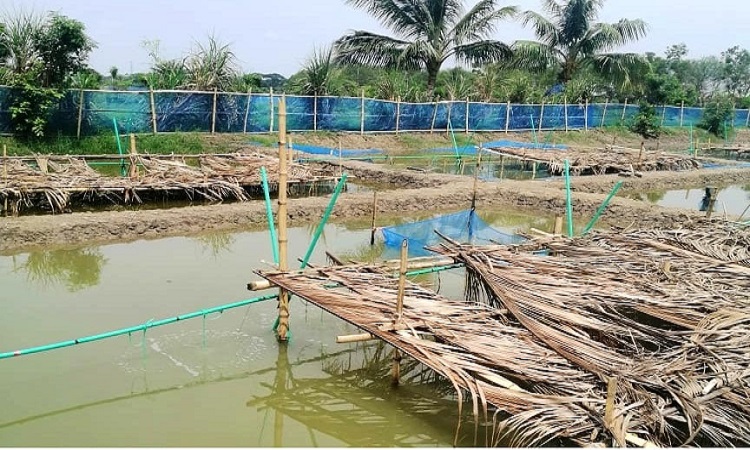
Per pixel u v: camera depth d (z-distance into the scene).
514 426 4.60
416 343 5.44
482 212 15.79
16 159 14.06
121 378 6.21
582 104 34.19
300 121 24.58
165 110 20.72
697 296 6.86
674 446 4.69
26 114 17.22
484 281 7.12
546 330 5.95
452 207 15.51
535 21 34.34
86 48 18.25
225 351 6.88
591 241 8.91
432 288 9.11
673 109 38.38
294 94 25.12
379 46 29.91
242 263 10.09
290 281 6.77
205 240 11.54
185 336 7.17
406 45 30.02
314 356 6.88
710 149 34.78
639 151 23.81
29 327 7.20
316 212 13.42
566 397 4.85
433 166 22.64
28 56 17.47
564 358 5.52
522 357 5.40
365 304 6.18
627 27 34.34
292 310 8.02
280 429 5.59
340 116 25.72
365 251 11.20
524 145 26.45
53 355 6.53
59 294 8.38
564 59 35.69
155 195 14.13
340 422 5.71
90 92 18.77
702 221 10.79
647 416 4.70
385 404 6.02
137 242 11.09
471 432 5.52
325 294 6.42
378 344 7.21
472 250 7.93
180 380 6.26
